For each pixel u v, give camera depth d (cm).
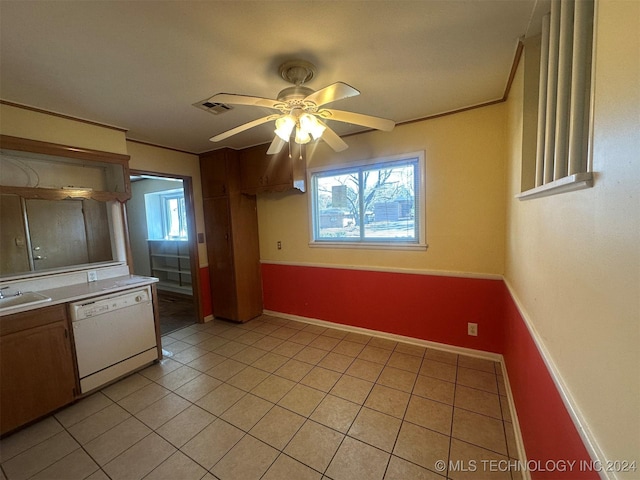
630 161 54
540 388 119
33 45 137
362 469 150
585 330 76
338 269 327
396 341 297
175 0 111
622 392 56
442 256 265
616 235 59
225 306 369
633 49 53
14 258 222
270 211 373
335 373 242
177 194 507
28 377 185
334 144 199
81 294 214
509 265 212
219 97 141
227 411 198
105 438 176
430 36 142
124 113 226
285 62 159
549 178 114
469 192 247
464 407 194
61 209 245
